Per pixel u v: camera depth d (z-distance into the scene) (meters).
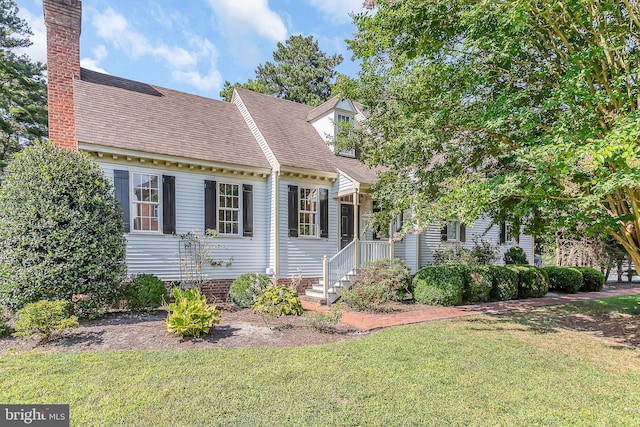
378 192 9.84
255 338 6.40
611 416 3.73
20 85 21.09
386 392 4.18
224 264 10.80
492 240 15.90
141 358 5.17
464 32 6.61
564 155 4.95
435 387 4.34
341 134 10.48
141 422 3.46
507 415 3.71
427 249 13.88
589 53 5.50
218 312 6.90
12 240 6.70
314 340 6.45
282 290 8.63
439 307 9.97
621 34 5.78
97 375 4.52
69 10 10.68
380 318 8.44
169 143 10.25
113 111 10.31
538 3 5.59
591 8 5.70
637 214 5.95
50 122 9.99
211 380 4.43
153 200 9.82
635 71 5.46
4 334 6.36
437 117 6.80
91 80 11.10
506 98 6.31
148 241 9.62
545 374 4.89
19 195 6.86
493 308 9.98
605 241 17.14
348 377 4.59
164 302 8.39
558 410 3.84
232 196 11.23
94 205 7.46
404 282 10.64
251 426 3.41
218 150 11.09
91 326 6.81
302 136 13.70
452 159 7.88
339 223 12.76
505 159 7.32
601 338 6.89
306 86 32.50
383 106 8.58
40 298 6.73
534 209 7.34
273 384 4.35
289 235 11.59
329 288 10.62
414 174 9.30
